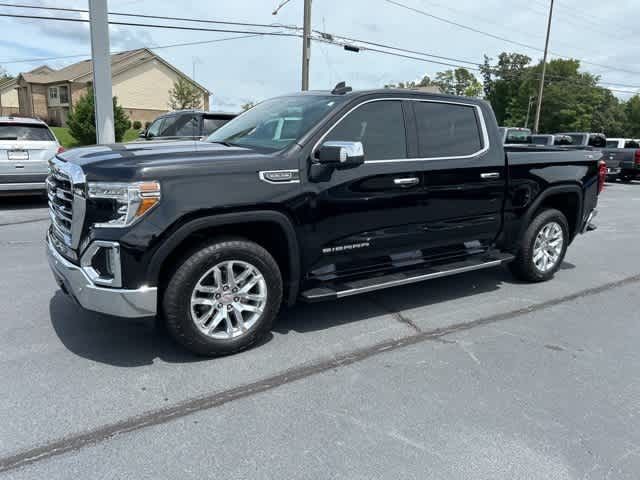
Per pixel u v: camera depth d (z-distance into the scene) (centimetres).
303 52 2275
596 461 272
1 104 6419
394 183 434
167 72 4881
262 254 375
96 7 1187
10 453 265
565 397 337
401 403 322
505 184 519
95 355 376
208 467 258
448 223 484
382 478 253
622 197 1582
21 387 329
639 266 691
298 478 252
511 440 287
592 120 8062
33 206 1059
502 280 602
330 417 305
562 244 595
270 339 414
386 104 441
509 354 399
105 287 335
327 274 419
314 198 391
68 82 4788
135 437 281
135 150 376
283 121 432
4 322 432
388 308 495
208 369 359
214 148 396
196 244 358
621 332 452
